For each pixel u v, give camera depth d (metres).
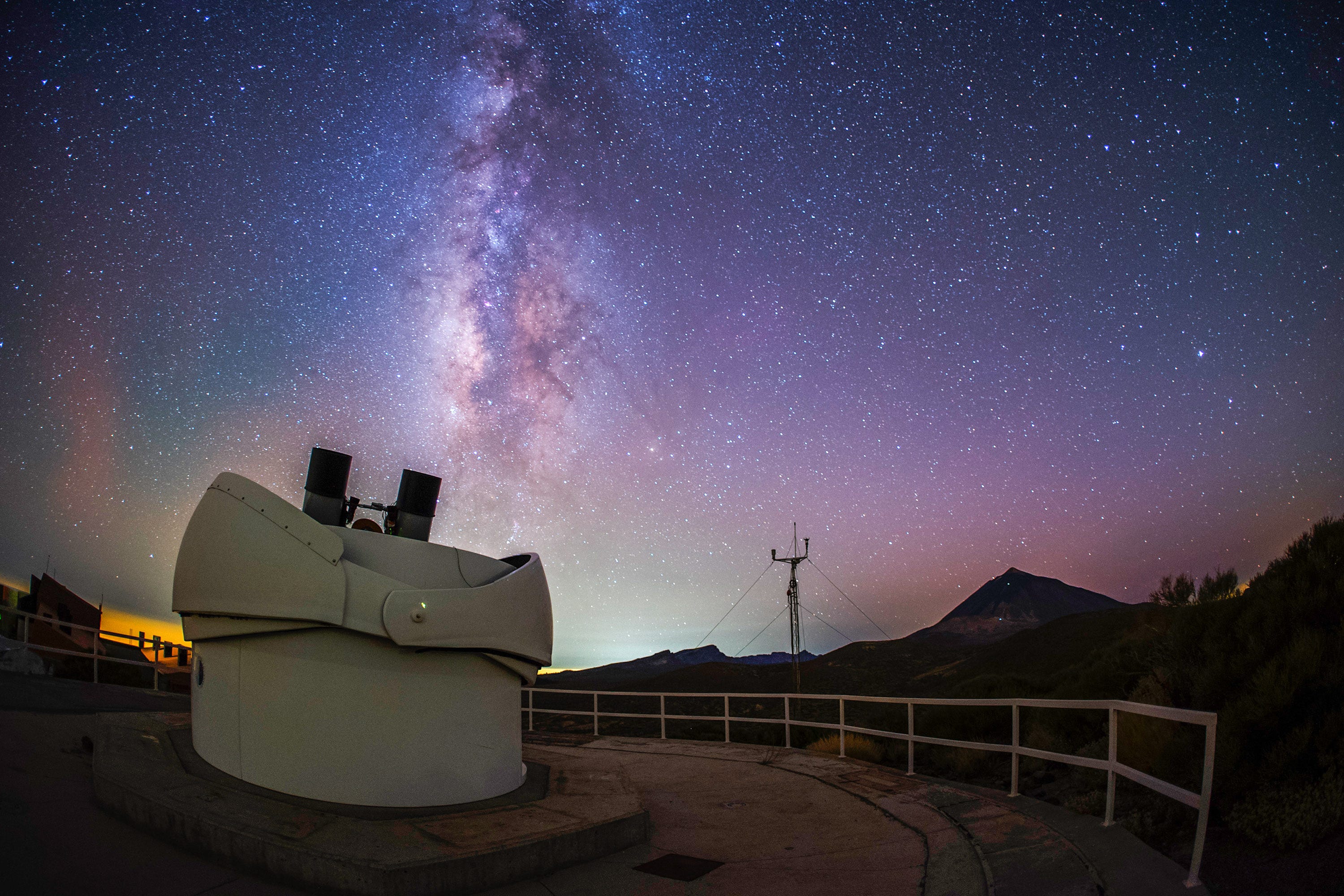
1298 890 4.18
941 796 8.50
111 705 9.88
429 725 6.68
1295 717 5.96
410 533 7.73
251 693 6.39
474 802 6.91
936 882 5.68
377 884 4.97
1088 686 10.63
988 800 7.96
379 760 6.39
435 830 6.00
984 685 14.24
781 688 107.62
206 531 6.61
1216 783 5.86
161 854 5.21
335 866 5.04
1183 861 5.19
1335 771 5.19
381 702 6.48
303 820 5.66
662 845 7.00
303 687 6.33
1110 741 6.34
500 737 7.30
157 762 6.47
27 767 6.27
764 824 7.89
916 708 13.75
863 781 9.86
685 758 12.65
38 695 9.45
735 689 110.81
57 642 18.02
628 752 13.59
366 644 6.50
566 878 5.95
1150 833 5.82
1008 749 8.14
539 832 6.17
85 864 4.76
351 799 6.24
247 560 6.36
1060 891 5.02
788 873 6.14
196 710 6.98
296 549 6.36
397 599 6.45
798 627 30.45
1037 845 6.05
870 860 6.40
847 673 109.06
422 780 6.56
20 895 4.19
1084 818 6.60
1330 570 7.22
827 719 29.12
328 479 7.30
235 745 6.38
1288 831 4.73
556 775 8.69
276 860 5.12
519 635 7.27
